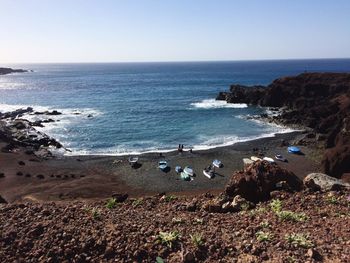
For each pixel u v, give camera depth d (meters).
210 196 13.68
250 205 11.45
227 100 94.19
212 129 62.28
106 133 60.12
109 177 37.88
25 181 35.59
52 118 72.50
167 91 126.81
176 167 39.75
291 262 7.04
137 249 7.70
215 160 41.88
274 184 12.71
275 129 61.62
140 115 76.88
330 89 79.69
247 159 42.75
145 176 38.16
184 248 7.71
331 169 37.03
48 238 8.12
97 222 9.27
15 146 48.97
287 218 9.56
